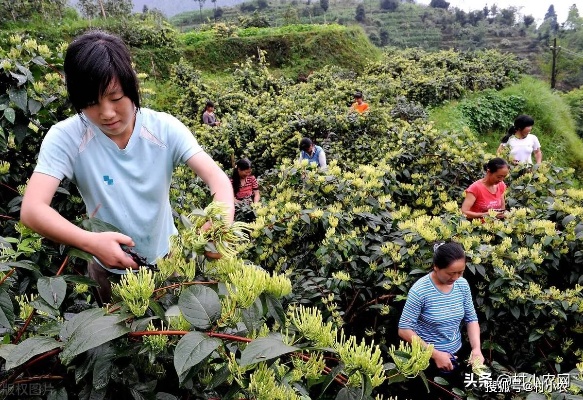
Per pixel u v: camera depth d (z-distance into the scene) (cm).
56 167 118
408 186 405
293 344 78
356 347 73
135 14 1576
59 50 234
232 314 77
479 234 301
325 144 653
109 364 81
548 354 270
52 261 168
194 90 1067
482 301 263
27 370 91
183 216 95
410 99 1178
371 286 280
